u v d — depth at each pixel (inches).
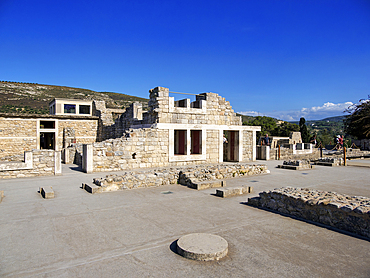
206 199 401.7
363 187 513.7
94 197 404.8
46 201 378.9
